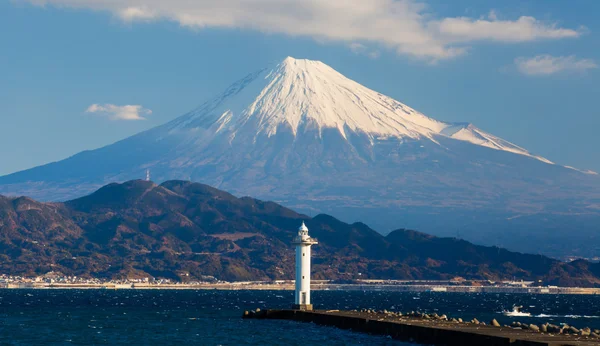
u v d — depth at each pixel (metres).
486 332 187.75
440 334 189.50
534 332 198.38
